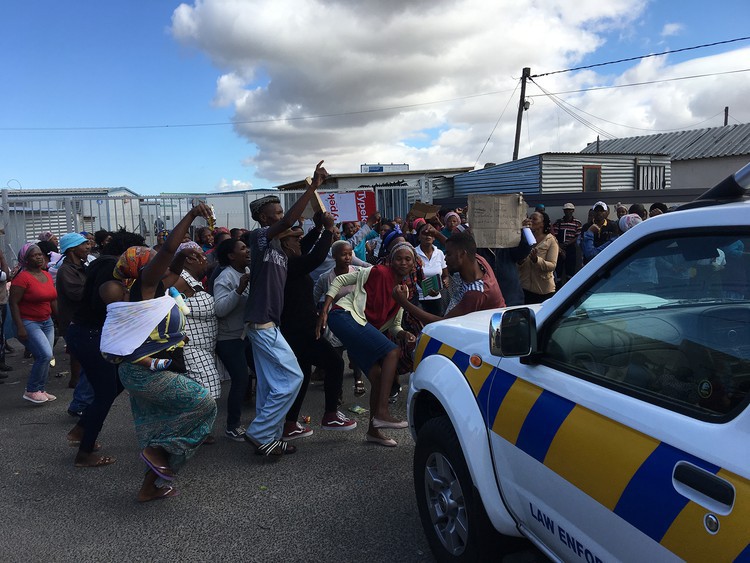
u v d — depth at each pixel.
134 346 3.59
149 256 4.04
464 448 2.66
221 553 3.28
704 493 1.53
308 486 4.08
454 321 3.30
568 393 2.16
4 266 7.72
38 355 6.09
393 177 27.91
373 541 3.36
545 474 2.19
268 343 4.38
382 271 4.63
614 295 2.12
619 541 1.82
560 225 9.45
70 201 12.13
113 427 5.46
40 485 4.23
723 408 1.62
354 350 4.61
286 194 13.09
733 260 1.72
